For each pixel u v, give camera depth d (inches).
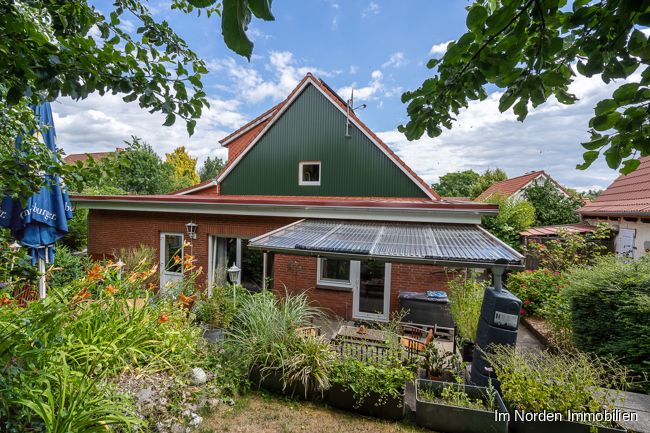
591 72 54.4
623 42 50.1
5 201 154.7
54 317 123.3
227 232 334.6
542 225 625.3
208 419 136.8
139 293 185.5
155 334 157.2
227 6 29.8
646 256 204.1
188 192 565.6
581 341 200.1
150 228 363.9
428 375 173.5
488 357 144.7
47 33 71.9
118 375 136.0
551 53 55.0
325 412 146.3
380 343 181.8
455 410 131.3
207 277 341.7
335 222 282.2
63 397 98.7
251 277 372.2
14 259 118.4
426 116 78.0
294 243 194.4
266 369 160.2
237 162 500.1
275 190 482.6
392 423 138.8
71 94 59.8
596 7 49.8
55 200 168.2
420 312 261.7
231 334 180.5
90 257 331.6
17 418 94.3
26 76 55.6
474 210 249.0
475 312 202.7
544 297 273.0
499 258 152.6
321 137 461.7
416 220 263.9
